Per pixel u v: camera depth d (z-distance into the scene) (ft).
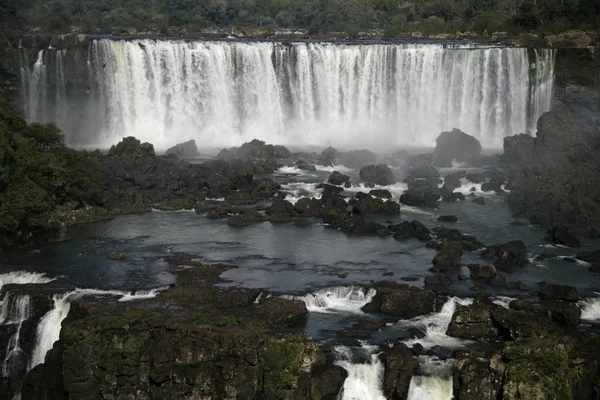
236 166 300.81
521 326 165.68
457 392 155.02
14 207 213.05
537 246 225.35
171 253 214.69
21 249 217.36
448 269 203.41
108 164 283.38
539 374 150.20
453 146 327.26
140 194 262.88
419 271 202.39
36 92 360.89
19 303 182.29
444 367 158.30
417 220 243.81
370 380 157.69
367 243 225.76
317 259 211.00
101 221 243.81
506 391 150.30
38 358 177.58
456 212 258.98
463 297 182.60
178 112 373.20
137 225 240.94
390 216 254.47
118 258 209.26
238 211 252.21
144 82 367.04
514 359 153.58
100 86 361.92
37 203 217.97
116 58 360.89
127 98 366.63
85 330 160.56
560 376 150.51
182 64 369.91
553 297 184.03
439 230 231.30
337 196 265.75
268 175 300.61
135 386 157.38
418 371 157.28
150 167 285.43
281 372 155.12
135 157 297.53
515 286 191.52
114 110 365.20
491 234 236.02
